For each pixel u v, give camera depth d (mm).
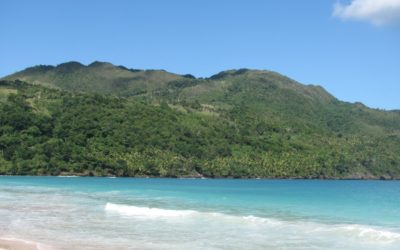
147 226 35312
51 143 153375
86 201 57031
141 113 195000
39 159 146750
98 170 150375
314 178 189625
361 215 45500
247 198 67750
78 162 150250
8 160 146250
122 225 35844
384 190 103250
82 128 168375
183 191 82625
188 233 32094
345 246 27344
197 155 176375
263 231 33062
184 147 175500
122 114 187625
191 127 199125
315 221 39688
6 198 59625
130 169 153500
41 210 45969
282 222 38188
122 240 29188
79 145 159625
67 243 27938
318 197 74500
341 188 113000
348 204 59781
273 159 187375
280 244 28047
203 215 41312
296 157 193625
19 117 161375
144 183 115125
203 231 33062
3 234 31344
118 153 159875
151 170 157625
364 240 29344
